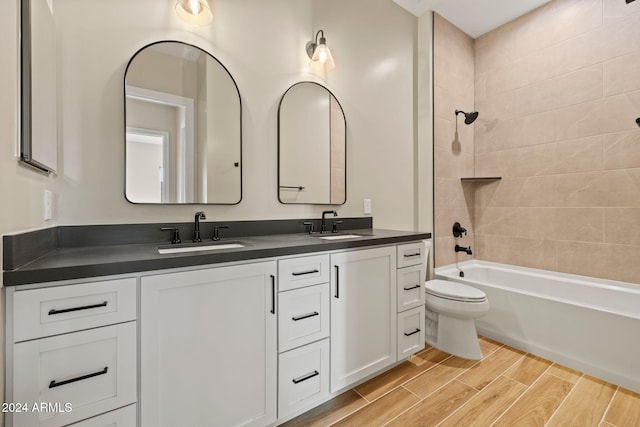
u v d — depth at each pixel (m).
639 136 2.11
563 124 2.48
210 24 1.63
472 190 3.09
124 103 1.39
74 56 1.28
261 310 1.23
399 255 1.80
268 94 1.84
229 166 1.69
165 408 1.00
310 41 2.02
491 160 2.97
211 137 1.63
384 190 2.48
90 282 0.87
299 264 1.35
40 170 1.04
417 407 1.50
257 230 1.80
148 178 1.46
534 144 2.66
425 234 1.95
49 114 1.10
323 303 1.44
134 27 1.42
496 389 1.65
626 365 1.65
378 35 2.42
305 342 1.37
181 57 1.54
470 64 3.05
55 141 1.19
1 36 0.75
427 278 2.60
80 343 0.85
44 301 0.80
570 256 2.45
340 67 2.19
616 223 2.21
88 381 0.87
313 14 2.03
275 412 1.28
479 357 1.98
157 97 1.48
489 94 2.98
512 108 2.81
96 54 1.33
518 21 2.76
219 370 1.12
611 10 2.22
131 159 1.41
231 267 1.14
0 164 0.74
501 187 2.89
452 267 2.83
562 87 2.48
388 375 1.80
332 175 2.15
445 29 2.78
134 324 0.94
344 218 2.22
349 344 1.55
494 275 2.85
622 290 2.12
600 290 2.22
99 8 1.33
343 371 1.53
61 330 0.83
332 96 2.14
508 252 2.85
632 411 1.45
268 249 1.23
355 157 2.29
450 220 2.84
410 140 2.67
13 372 0.77
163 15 1.49
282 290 1.29
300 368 1.36
